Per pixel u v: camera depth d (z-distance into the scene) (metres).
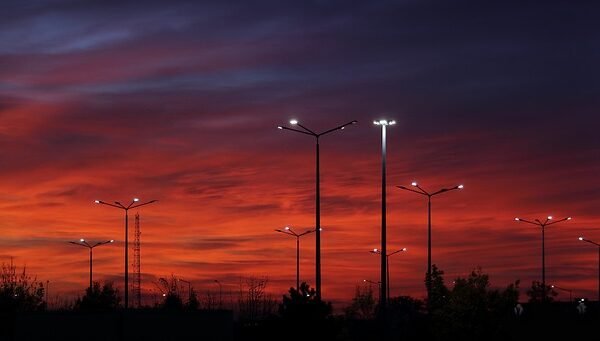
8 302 105.50
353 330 84.38
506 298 87.19
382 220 65.56
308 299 63.22
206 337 77.06
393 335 84.25
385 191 65.62
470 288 86.88
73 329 76.38
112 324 76.62
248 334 72.00
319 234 66.38
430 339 87.00
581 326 91.94
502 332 87.25
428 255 89.75
